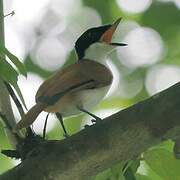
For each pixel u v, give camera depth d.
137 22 19.14
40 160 9.04
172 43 19.00
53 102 10.54
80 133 9.05
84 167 9.02
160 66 18.66
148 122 8.88
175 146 9.38
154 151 9.59
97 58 13.65
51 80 11.18
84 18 19.83
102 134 8.96
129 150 9.02
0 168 14.67
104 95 12.18
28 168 9.02
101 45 13.80
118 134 8.93
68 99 11.29
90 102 11.82
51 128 15.77
